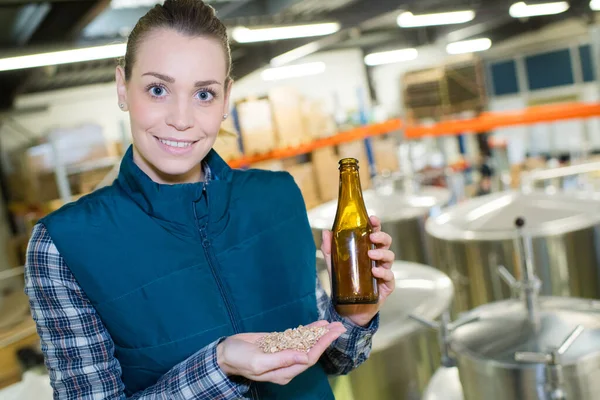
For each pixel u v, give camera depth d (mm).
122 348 1007
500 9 7145
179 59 938
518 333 1905
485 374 1853
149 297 992
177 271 1010
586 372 1719
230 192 1096
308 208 4973
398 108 11320
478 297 3543
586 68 10227
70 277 978
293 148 4785
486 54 11672
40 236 981
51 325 977
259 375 869
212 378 894
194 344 1002
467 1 6695
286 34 5336
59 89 8320
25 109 7645
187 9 957
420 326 2322
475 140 8430
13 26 5285
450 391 2293
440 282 2682
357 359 1159
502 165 8125
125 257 988
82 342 978
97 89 8578
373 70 11492
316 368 1160
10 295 2789
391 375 2260
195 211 1035
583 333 1824
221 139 1327
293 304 1116
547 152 10562
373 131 5508
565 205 3508
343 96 11180
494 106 11992
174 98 960
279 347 881
